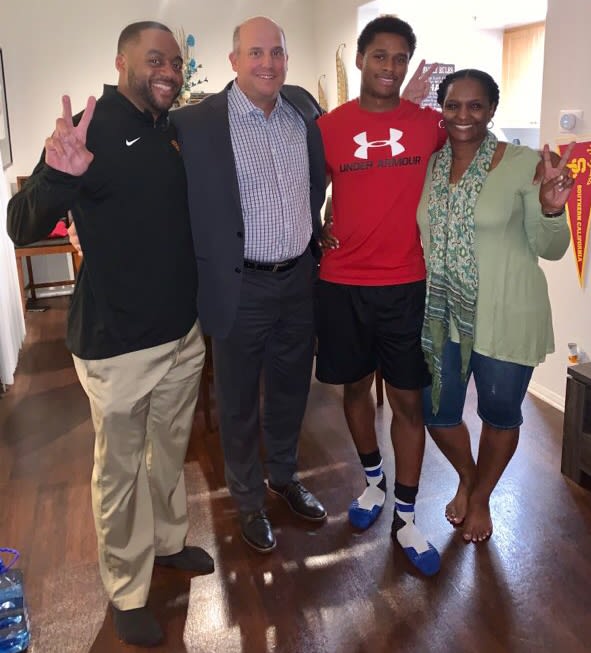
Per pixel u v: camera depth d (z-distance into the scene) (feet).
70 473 8.79
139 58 4.84
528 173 5.70
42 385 11.99
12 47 16.98
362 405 7.16
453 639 5.69
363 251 6.24
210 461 8.99
